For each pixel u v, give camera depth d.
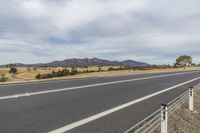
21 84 15.35
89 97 11.40
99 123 7.02
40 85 15.01
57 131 5.94
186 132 8.63
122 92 14.04
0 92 11.31
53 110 8.13
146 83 20.86
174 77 31.41
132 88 16.45
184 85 20.47
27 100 9.58
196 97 16.05
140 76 31.09
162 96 13.39
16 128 5.96
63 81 18.81
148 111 9.15
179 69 70.62
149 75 34.50
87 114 7.93
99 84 17.66
